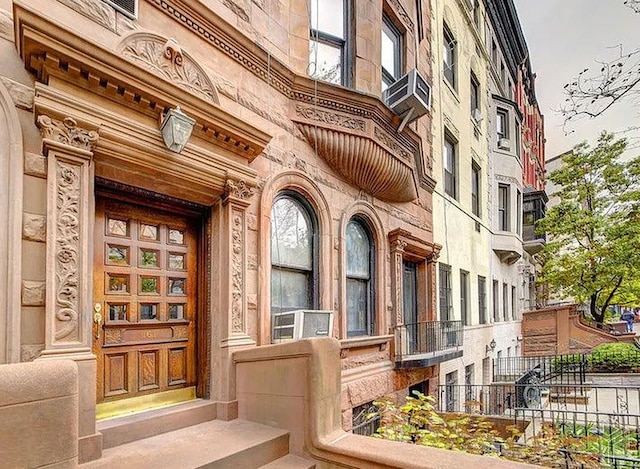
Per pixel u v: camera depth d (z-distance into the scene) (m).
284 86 5.69
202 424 3.99
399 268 7.90
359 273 7.28
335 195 6.47
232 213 4.58
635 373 13.16
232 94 4.86
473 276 13.33
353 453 3.15
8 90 2.99
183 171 4.07
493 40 18.34
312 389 3.53
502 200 17.36
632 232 16.48
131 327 3.94
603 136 16.14
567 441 5.32
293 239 5.86
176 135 3.75
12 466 2.17
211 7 4.72
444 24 11.98
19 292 2.87
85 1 3.50
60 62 3.12
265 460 3.40
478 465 2.71
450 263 11.20
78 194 3.20
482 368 13.48
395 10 8.06
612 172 17.81
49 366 2.38
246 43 5.00
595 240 18.52
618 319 30.20
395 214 8.23
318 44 6.50
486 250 15.20
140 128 3.68
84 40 3.20
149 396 4.00
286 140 5.65
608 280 17.78
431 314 9.26
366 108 6.36
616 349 14.17
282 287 5.64
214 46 4.68
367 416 5.18
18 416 2.21
